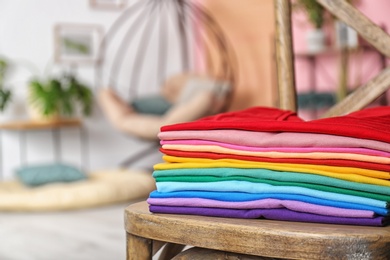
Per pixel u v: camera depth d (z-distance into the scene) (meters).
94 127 5.89
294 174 0.93
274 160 0.95
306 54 4.45
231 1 5.82
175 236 0.93
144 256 0.99
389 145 0.89
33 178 4.56
